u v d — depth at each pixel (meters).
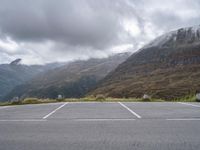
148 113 13.88
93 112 14.73
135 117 12.18
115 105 20.36
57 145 6.93
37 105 22.11
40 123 10.61
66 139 7.59
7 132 8.71
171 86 128.75
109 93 147.50
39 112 15.21
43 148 6.65
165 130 8.81
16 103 26.53
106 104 21.81
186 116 12.39
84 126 9.77
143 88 139.25
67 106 19.95
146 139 7.52
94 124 10.21
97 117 12.33
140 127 9.43
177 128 9.17
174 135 8.02
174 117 12.05
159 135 8.03
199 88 112.19
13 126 9.92
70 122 10.80
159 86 136.62
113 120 11.25
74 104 22.36
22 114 14.13
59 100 29.00
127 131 8.70
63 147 6.72
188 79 143.75
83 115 13.23
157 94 115.19
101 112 14.68
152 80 163.12
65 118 12.09
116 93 141.88
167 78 160.12
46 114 13.98
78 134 8.28
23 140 7.52
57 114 13.90
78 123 10.52
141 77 187.38
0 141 7.43
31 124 10.38
